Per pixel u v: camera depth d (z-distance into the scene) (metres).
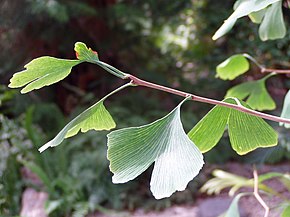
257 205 2.89
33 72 0.63
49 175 3.78
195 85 5.08
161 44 5.64
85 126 0.73
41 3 4.40
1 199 3.42
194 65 5.31
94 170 3.80
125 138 0.65
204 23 4.92
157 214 3.52
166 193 0.55
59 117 4.64
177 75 5.41
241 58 1.12
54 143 0.66
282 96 3.72
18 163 3.69
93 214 3.53
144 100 5.02
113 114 4.55
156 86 0.68
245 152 0.76
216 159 4.05
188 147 0.59
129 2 5.36
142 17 5.24
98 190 3.69
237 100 0.70
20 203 3.54
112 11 5.15
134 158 0.63
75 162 3.85
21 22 4.66
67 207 3.43
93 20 5.10
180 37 5.49
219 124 0.75
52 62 0.63
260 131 0.74
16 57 4.75
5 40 4.68
